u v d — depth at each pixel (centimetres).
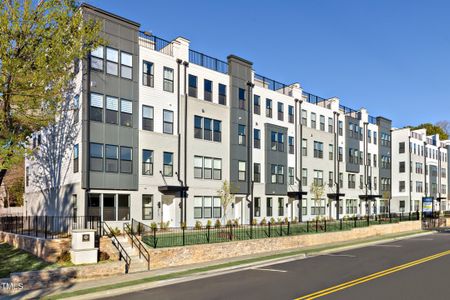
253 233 2802
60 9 1786
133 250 1997
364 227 3562
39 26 1709
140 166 2745
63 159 2691
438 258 2122
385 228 3831
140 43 3027
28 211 3334
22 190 4225
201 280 1628
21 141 1858
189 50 3238
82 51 1886
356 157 5112
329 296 1248
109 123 2588
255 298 1252
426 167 6831
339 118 4922
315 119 4516
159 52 2936
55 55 1773
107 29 2627
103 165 2533
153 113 2856
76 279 1620
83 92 2481
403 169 6319
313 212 4350
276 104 3975
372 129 5553
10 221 2830
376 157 5588
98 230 2262
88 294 1358
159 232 2595
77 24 1861
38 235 2230
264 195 3744
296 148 4166
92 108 2514
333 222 3988
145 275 1706
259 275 1702
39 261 1869
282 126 3991
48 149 2933
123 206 2631
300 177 4172
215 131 3312
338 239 3175
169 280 1595
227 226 2964
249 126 3597
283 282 1514
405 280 1507
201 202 3145
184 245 2102
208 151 3231
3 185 4322
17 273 1496
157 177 2834
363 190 5225
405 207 6219
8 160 1681
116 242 2028
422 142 6762
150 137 2814
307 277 1612
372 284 1433
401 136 6384
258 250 2448
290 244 2697
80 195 2453
